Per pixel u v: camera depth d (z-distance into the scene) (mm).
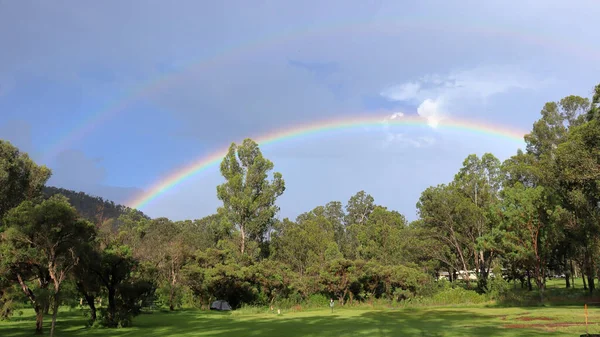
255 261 61312
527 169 54906
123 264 34219
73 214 27984
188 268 56031
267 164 68625
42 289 26438
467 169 67812
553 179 45281
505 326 26094
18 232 26609
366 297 57500
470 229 61375
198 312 50812
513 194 48031
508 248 47406
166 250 57031
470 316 34969
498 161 66375
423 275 56906
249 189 67125
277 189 68750
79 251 28000
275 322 34344
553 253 51344
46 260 27547
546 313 33469
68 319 39594
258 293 55094
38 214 26641
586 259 48312
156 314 47469
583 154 34438
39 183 47188
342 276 55625
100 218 62344
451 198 60906
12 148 44125
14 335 27391
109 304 33625
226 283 53469
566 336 20297
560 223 45125
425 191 63500
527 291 55500
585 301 45750
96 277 33250
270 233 73938
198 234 91375
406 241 65500
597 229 41438
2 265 26703
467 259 66312
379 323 31000
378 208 99000
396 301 54281
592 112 36875
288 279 57000
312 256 68250
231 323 34125
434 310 44094
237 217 65875
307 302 55406
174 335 26078
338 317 38500
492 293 52562
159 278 55156
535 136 64250
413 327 27312
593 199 41312
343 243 99812
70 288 30750
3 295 28578
